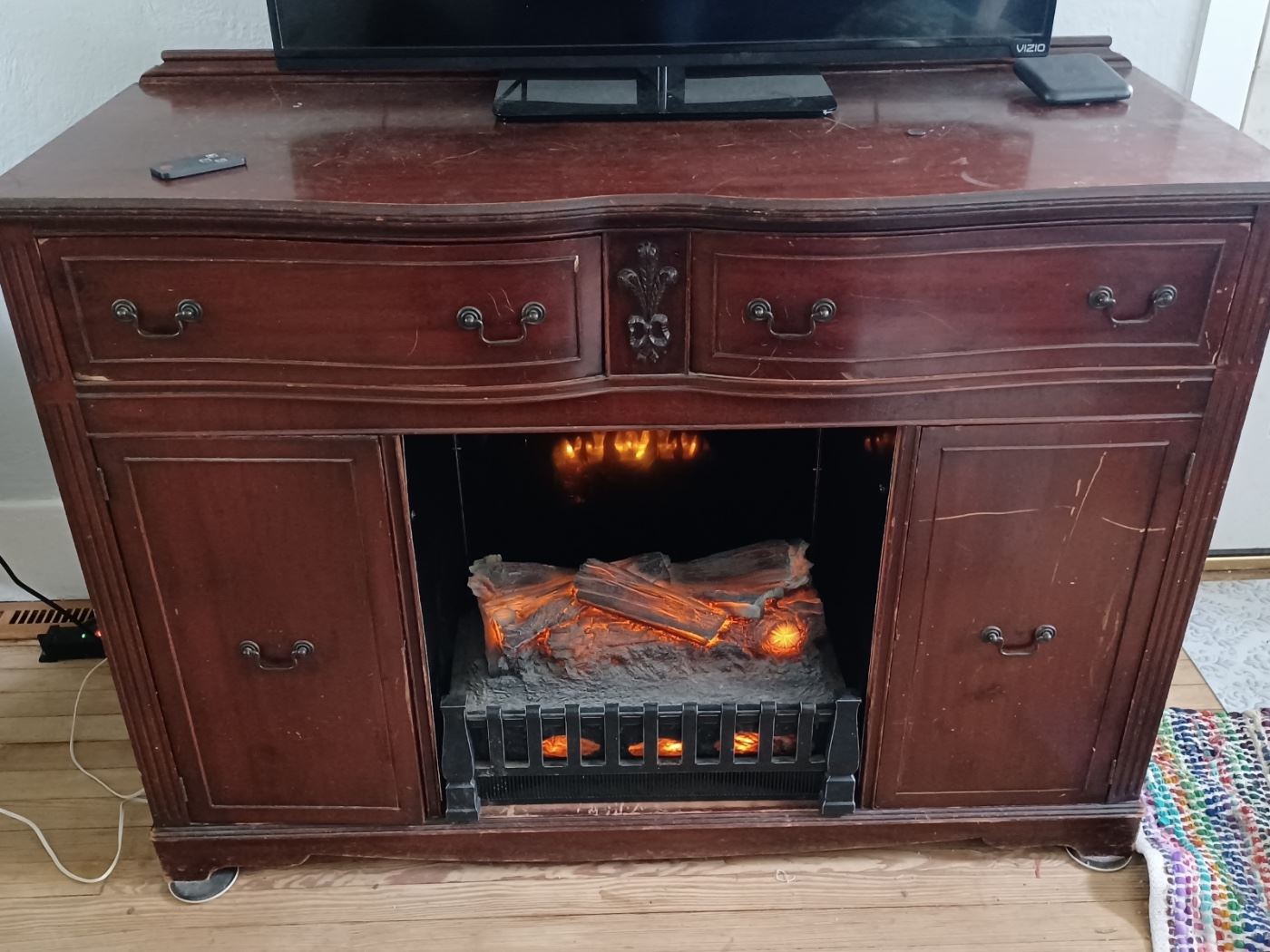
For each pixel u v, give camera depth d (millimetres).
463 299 1066
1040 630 1277
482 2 1213
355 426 1141
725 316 1092
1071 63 1331
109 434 1137
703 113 1237
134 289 1063
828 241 1044
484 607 1457
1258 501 1927
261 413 1131
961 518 1208
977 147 1145
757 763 1390
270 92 1345
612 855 1423
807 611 1461
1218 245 1062
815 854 1462
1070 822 1404
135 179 1068
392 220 1016
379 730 1328
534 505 1553
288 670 1286
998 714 1338
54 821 1513
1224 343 1113
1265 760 1542
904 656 1297
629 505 1559
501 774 1391
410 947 1352
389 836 1399
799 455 1521
